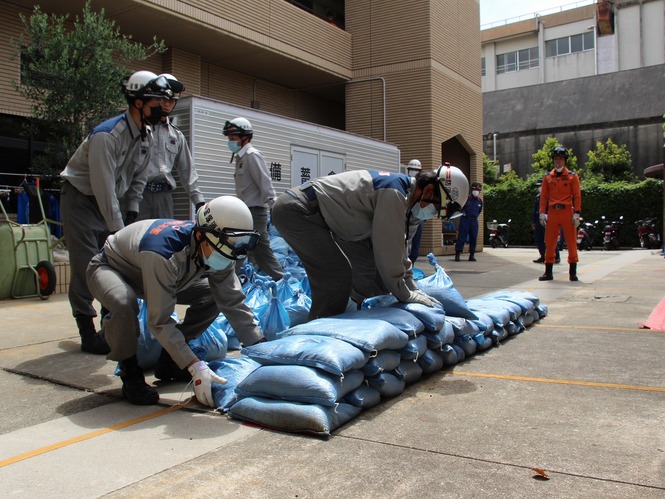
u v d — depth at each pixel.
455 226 15.75
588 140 31.92
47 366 3.72
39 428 2.63
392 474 2.11
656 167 15.37
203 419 2.74
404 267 3.70
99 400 3.07
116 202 3.88
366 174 3.71
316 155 10.55
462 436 2.48
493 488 1.99
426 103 14.45
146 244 2.83
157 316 2.84
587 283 7.99
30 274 6.79
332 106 16.84
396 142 14.78
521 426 2.58
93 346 4.06
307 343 2.81
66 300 6.68
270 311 4.12
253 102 14.16
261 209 5.99
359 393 2.80
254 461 2.24
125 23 10.48
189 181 4.62
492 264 11.93
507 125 35.19
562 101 34.78
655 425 2.56
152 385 3.36
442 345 3.52
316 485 2.03
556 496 1.92
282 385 2.65
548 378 3.35
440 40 14.98
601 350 4.00
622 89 33.44
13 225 6.75
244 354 2.95
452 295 3.96
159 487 2.03
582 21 43.62
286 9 12.73
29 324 5.17
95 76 7.32
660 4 41.06
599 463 2.18
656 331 4.62
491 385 3.24
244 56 12.59
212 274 3.12
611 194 22.56
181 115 8.02
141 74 3.91
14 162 8.93
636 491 1.94
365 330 2.99
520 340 4.40
